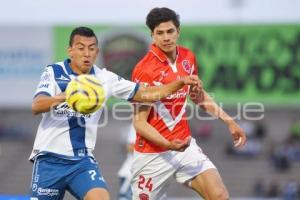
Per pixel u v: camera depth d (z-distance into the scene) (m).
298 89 42.28
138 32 40.56
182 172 18.50
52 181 17.17
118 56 40.56
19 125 62.34
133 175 19.06
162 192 19.11
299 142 58.59
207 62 42.12
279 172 55.88
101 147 59.38
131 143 25.50
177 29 17.92
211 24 41.97
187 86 18.23
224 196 17.86
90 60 17.02
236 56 42.19
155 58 18.20
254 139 59.12
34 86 42.72
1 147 60.53
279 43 42.12
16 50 42.62
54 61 42.22
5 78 42.88
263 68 42.25
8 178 56.78
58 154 17.11
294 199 50.09
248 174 56.06
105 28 40.84
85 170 17.12
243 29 42.03
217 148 59.03
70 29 42.06
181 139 18.38
